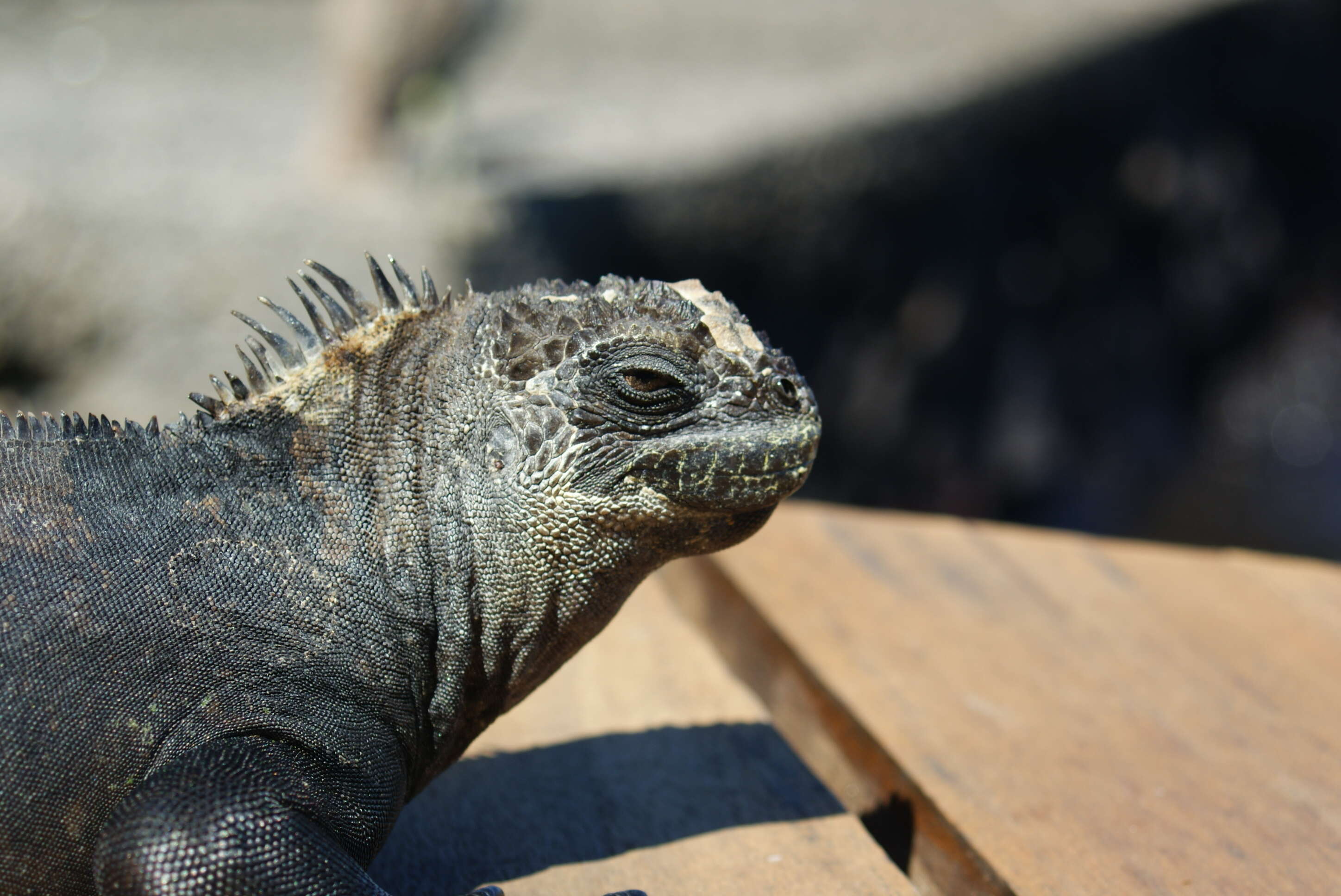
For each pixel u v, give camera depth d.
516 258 1.30
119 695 0.30
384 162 1.42
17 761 0.29
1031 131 1.46
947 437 1.61
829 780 0.44
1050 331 1.60
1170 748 0.42
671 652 0.45
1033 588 0.51
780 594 0.49
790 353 1.54
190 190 1.35
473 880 0.35
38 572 0.30
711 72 1.81
